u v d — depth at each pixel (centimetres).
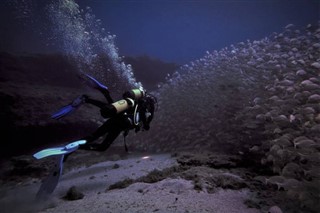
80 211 280
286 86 487
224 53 896
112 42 1571
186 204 279
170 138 747
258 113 501
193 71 917
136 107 368
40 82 1366
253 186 354
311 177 327
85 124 1071
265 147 440
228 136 560
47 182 311
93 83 380
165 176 405
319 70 512
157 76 2117
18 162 738
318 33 674
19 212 347
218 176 374
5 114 951
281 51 724
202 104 718
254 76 638
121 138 944
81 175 537
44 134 1009
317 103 406
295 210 282
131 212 261
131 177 454
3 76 1239
